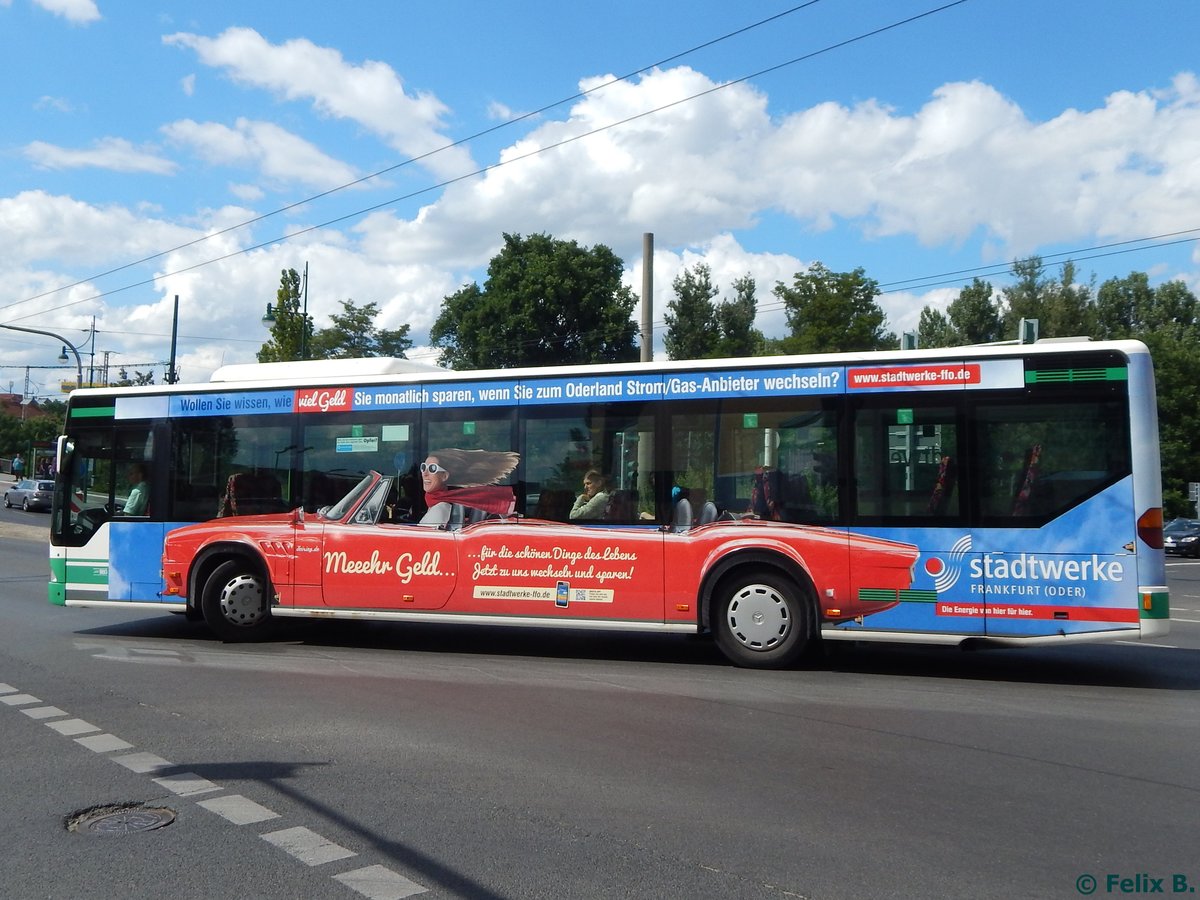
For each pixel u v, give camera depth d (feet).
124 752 21.39
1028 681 30.45
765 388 32.32
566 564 33.73
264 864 15.16
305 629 41.52
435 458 35.60
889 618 30.78
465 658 34.27
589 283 155.74
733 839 16.15
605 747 21.79
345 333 157.69
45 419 284.41
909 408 30.99
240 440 37.99
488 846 15.84
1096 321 181.68
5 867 15.10
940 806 17.87
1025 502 29.73
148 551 38.50
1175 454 171.12
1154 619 28.60
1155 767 20.51
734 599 32.12
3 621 43.80
